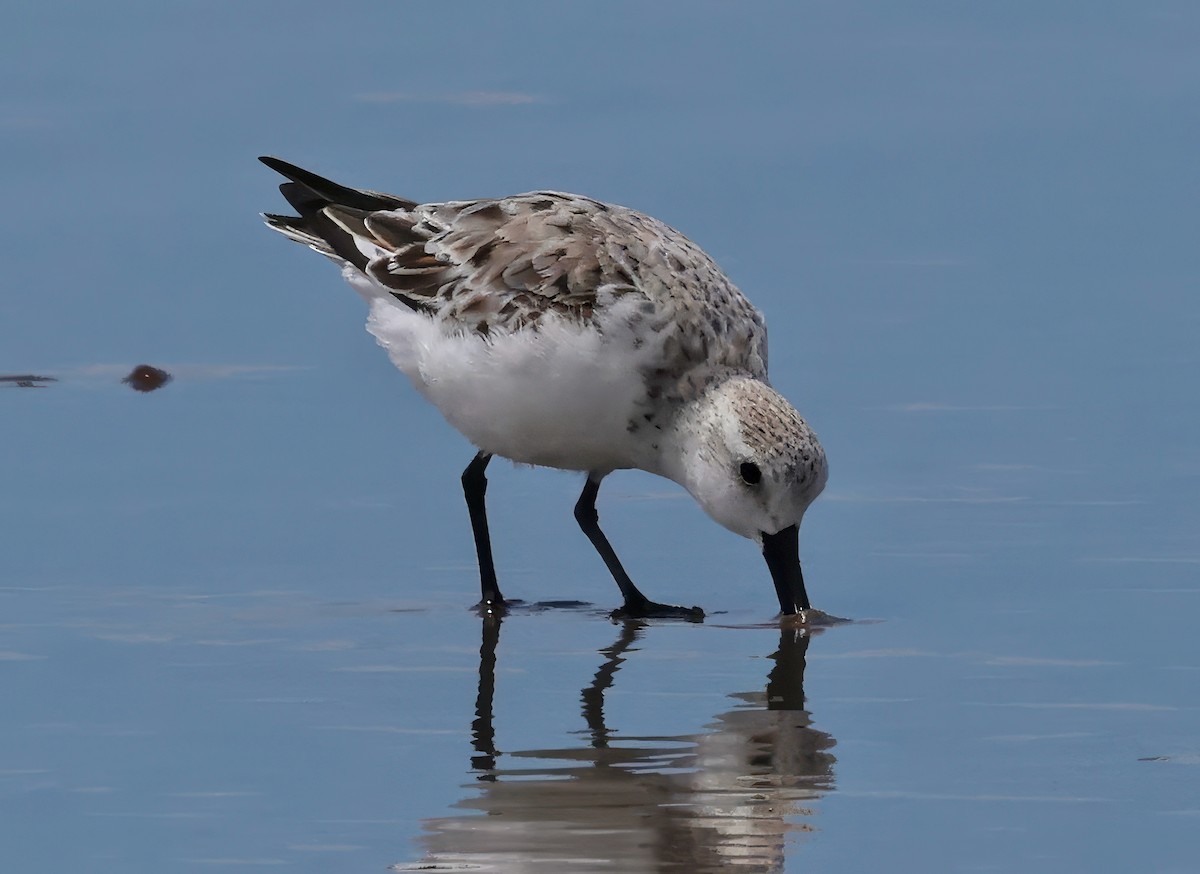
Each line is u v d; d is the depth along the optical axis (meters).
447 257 13.80
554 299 13.21
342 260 14.55
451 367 13.66
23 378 17.73
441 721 11.31
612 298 13.12
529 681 12.06
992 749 10.79
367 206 14.84
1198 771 10.41
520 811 9.92
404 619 13.30
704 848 9.44
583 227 13.61
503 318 13.34
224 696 11.66
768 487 13.20
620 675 12.23
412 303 13.92
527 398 13.41
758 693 11.84
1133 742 10.88
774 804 10.02
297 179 15.20
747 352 13.56
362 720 11.30
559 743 10.94
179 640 12.66
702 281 13.48
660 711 11.52
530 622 13.35
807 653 12.62
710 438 13.30
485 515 14.20
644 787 10.24
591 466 14.05
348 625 13.10
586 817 9.83
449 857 9.36
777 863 9.30
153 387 17.58
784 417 13.20
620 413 13.43
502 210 13.96
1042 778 10.34
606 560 14.05
